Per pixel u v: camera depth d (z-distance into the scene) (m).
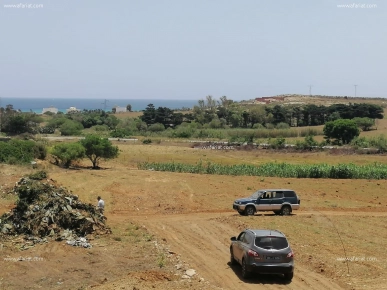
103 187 42.97
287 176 55.34
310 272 18.86
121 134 108.25
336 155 78.81
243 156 77.69
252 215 33.28
